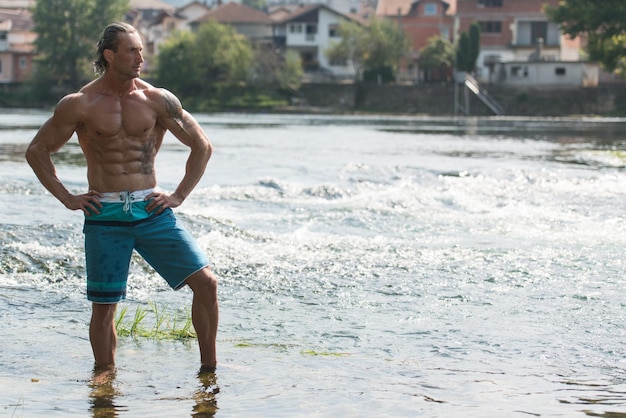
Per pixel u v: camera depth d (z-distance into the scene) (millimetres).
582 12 65438
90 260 7020
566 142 37125
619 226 14711
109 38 6855
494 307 9227
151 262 7168
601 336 8164
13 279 10156
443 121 65250
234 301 9422
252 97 94500
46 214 14109
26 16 123438
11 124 49156
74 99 6879
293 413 6035
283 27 114688
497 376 6965
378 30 97188
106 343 7121
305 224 14539
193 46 98062
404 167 23109
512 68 88562
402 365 7246
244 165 24938
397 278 10570
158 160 25750
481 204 17219
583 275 10758
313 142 36719
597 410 6160
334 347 7785
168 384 6680
